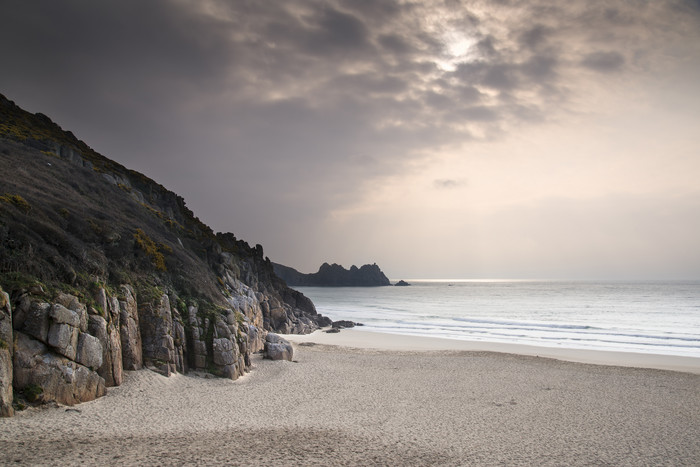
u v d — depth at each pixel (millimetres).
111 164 58594
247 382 31266
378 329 73312
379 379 33688
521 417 24688
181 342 30578
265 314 64188
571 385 32500
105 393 23719
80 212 33594
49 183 36781
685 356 46219
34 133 48438
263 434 20703
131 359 27109
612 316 91812
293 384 31344
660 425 23625
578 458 18906
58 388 20781
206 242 54844
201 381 29375
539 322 81500
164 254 37938
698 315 91125
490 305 133750
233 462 16828
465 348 51906
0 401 18109
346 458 18031
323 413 24672
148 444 18094
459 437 21250
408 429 22281
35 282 22234
